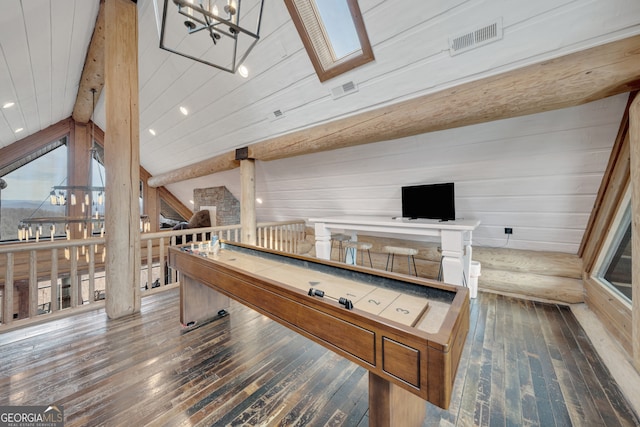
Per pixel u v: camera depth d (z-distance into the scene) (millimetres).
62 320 2701
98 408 1571
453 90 2252
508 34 1878
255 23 2582
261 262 2217
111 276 2732
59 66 3576
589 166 2430
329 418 1508
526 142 2531
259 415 1527
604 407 1575
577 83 1761
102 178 6926
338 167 3939
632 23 1581
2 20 2160
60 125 6301
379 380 1133
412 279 1514
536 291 3250
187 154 5430
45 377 1838
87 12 2826
